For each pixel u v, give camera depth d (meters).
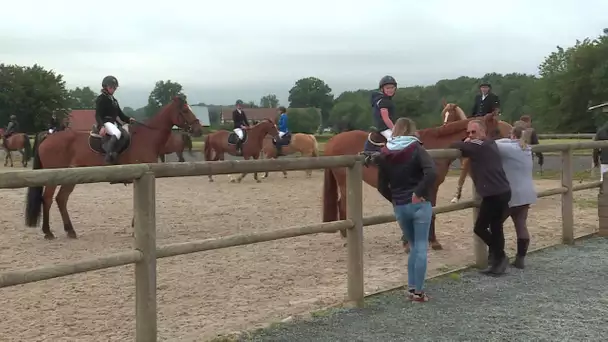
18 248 8.26
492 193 5.91
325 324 4.62
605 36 58.94
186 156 33.16
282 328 4.54
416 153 5.01
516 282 5.89
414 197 4.94
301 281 6.30
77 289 6.02
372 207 12.42
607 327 4.47
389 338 4.27
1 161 33.34
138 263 3.79
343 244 8.39
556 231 9.05
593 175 17.64
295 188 16.77
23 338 4.55
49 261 7.39
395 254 7.71
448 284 5.83
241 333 4.42
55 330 4.74
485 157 5.96
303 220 10.76
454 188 16.28
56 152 9.47
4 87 65.69
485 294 5.45
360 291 5.15
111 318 5.07
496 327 4.50
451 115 10.40
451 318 4.73
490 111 10.76
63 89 70.75
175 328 4.70
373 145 7.38
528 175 6.46
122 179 3.67
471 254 7.56
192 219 10.91
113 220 10.95
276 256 7.61
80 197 14.64
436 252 7.72
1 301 5.58
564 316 4.75
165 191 16.06
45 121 65.94
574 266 6.57
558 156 26.25
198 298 5.65
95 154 9.41
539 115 61.31
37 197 8.69
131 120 9.83
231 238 4.27
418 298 5.20
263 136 19.47
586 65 56.19
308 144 21.52
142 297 3.80
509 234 8.79
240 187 17.19
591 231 8.99
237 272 6.73
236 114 19.58
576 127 57.22
